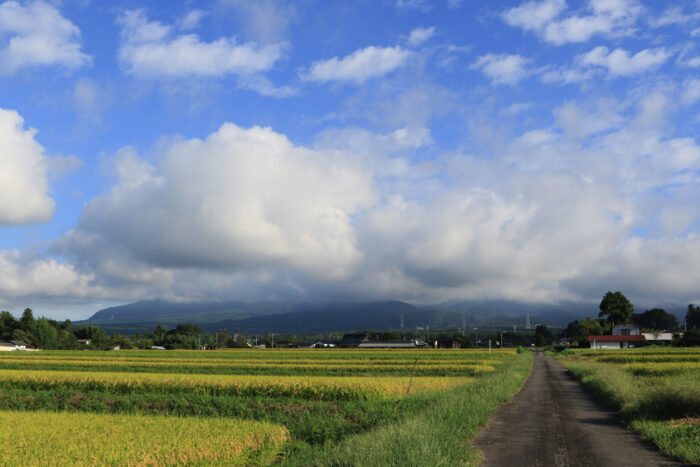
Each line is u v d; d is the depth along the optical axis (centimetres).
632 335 13600
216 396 2875
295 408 2322
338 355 9525
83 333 18075
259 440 1581
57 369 5966
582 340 14500
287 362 6925
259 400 2562
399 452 1113
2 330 15238
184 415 2423
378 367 5719
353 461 1094
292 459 1422
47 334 15638
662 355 7388
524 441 1516
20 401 2716
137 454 1348
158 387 3228
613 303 16038
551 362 8662
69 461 1302
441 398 2177
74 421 1861
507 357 9150
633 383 2877
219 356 9350
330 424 1816
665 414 1845
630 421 1870
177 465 1323
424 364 6488
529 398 2842
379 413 1975
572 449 1393
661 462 1231
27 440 1526
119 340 17225
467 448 1291
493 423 1888
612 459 1266
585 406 2458
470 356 9056
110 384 3378
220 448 1442
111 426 1747
